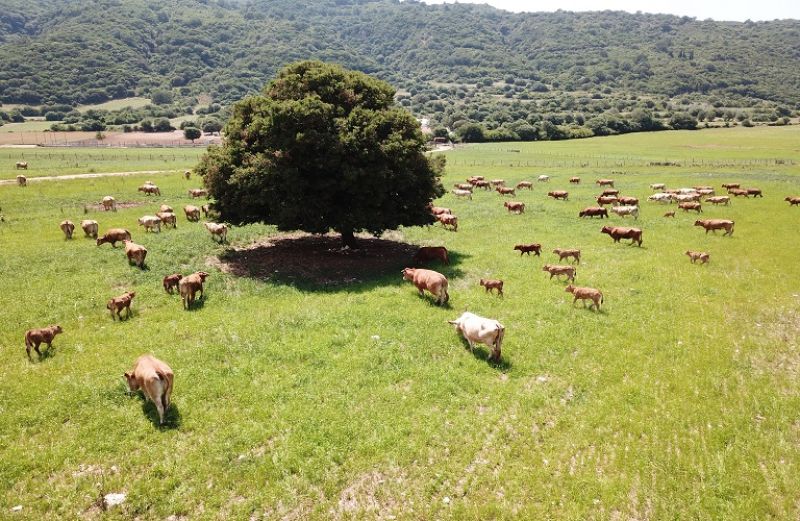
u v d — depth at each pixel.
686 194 45.81
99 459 10.87
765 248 28.66
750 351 16.17
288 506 9.79
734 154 89.75
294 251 28.70
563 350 16.02
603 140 128.25
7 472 10.38
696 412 12.73
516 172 69.81
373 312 18.55
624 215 38.88
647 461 10.95
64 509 9.58
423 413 12.52
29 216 34.88
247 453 11.04
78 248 26.77
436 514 9.67
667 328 17.72
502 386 13.85
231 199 25.38
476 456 11.19
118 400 12.92
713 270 24.64
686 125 152.50
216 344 15.84
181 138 125.06
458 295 20.77
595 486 10.20
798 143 105.75
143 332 16.89
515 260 26.58
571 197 48.97
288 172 23.97
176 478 10.30
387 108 28.16
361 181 24.98
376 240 31.98
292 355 15.12
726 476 10.48
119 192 45.22
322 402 12.91
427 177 27.00
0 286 20.69
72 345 15.94
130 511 9.56
